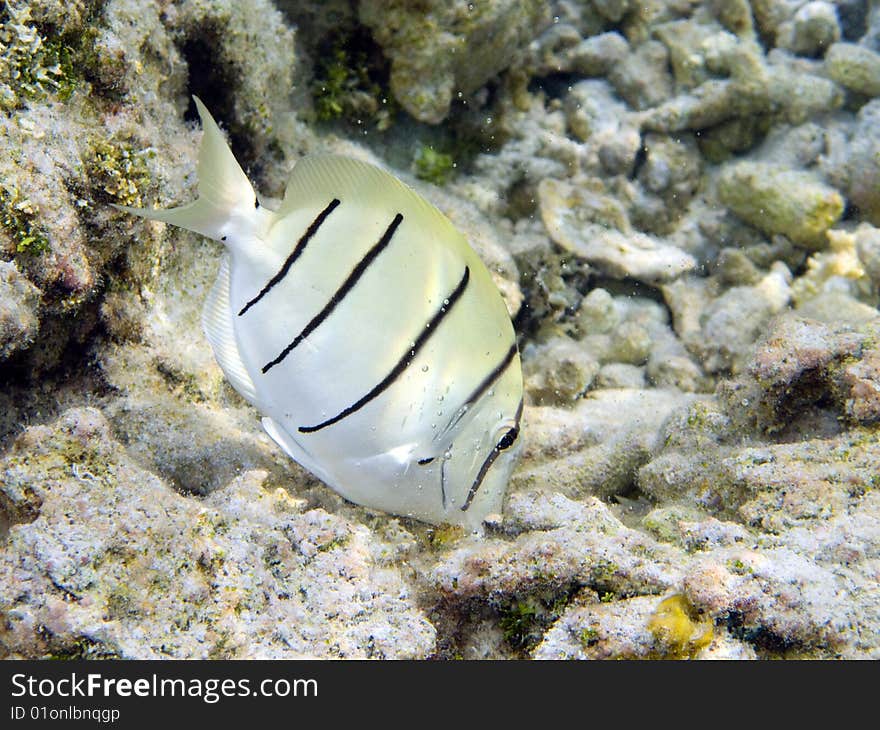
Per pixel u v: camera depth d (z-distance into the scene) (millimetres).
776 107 761
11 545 424
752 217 730
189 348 548
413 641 435
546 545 444
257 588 437
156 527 433
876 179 720
